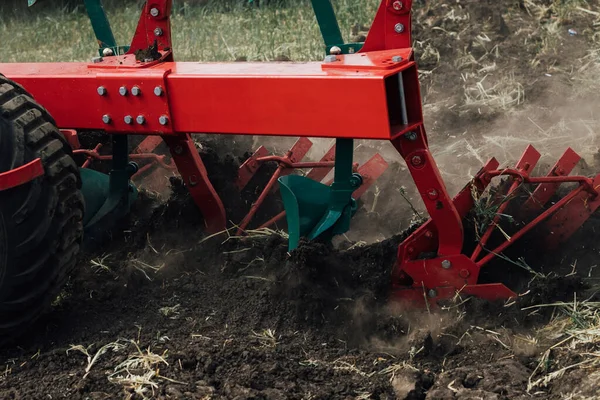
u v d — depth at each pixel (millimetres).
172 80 3904
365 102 3586
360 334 3953
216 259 4652
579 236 4625
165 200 5641
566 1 9055
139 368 3631
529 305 3969
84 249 4812
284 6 10828
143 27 4512
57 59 9719
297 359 3734
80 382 3512
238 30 9695
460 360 3711
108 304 4273
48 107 4168
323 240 4406
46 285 3840
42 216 3701
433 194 3902
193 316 4125
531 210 4445
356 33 8820
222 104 3844
